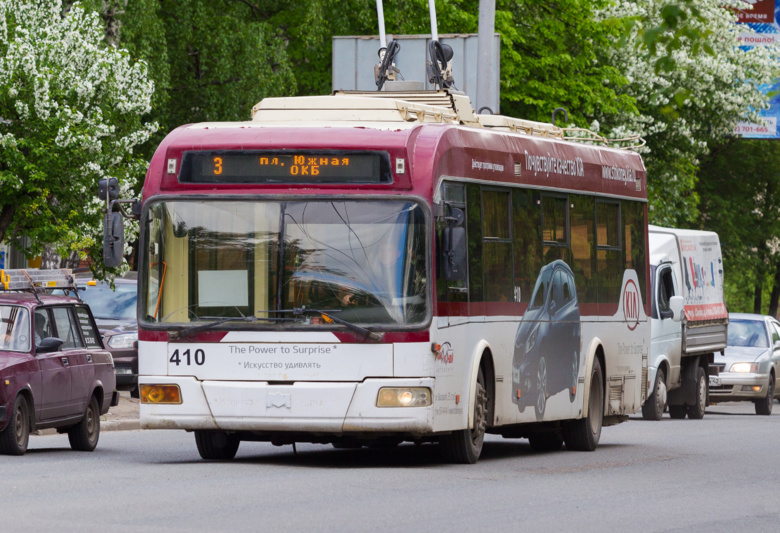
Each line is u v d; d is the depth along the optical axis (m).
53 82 61.25
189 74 92.00
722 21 117.75
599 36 106.44
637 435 54.62
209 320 35.34
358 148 35.25
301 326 34.84
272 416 34.81
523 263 40.78
